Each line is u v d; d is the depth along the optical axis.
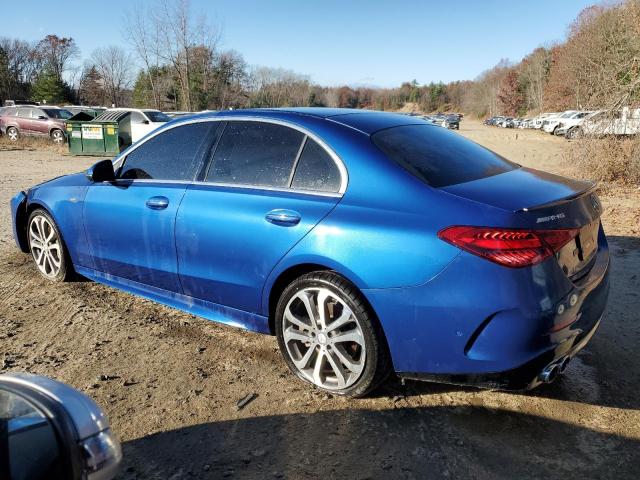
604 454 2.57
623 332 3.84
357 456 2.57
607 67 11.19
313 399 3.04
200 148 3.70
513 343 2.52
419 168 2.93
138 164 4.05
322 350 3.03
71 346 3.69
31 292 4.64
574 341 2.74
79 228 4.34
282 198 3.14
